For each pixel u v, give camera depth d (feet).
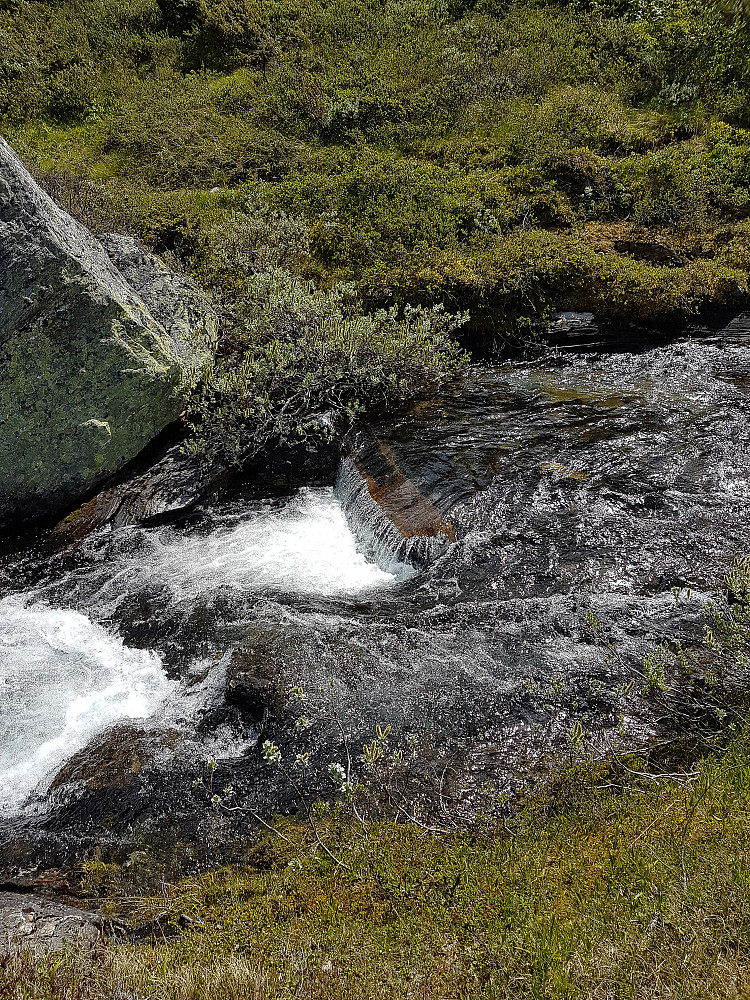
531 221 40.47
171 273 34.50
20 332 25.66
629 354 34.37
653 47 49.88
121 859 16.55
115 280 29.71
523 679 19.72
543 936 12.71
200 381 31.19
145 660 22.15
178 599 24.25
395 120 49.67
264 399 30.12
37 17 61.26
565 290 36.65
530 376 33.73
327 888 15.01
